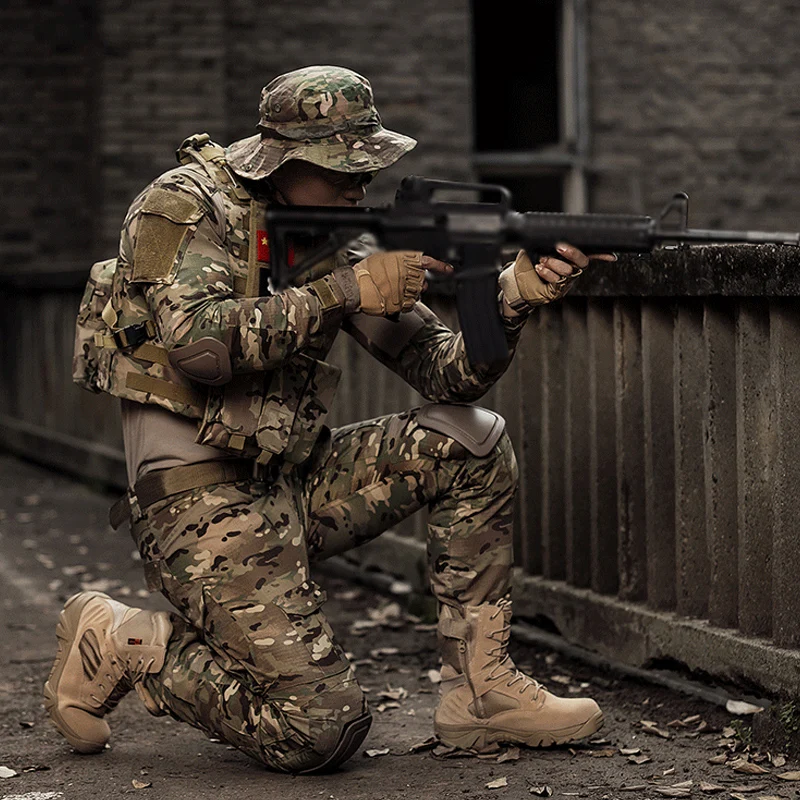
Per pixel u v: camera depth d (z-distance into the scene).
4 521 9.57
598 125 14.08
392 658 5.84
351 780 4.21
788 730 4.36
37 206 13.44
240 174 4.16
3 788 4.22
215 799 4.06
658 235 3.80
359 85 4.18
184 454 4.24
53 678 4.54
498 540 4.44
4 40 13.31
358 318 4.54
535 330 5.91
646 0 14.05
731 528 4.86
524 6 13.98
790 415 4.46
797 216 14.40
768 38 14.26
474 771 4.29
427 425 4.41
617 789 4.09
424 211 3.76
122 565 8.03
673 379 5.15
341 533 4.50
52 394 12.07
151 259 4.07
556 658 5.66
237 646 4.16
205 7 12.91
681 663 4.99
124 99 12.86
